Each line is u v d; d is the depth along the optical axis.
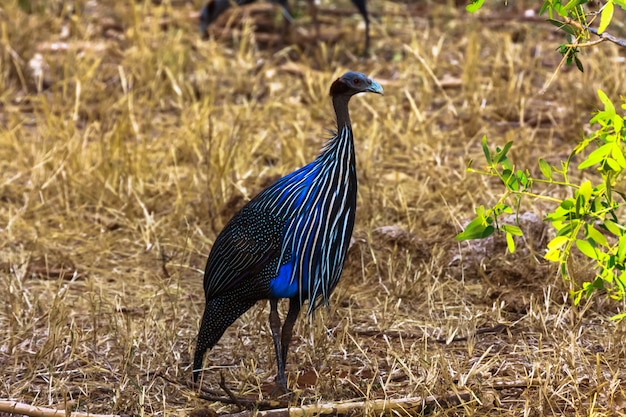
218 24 19.44
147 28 19.08
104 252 10.93
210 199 11.62
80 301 9.78
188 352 8.74
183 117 14.21
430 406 7.63
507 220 10.45
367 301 9.77
